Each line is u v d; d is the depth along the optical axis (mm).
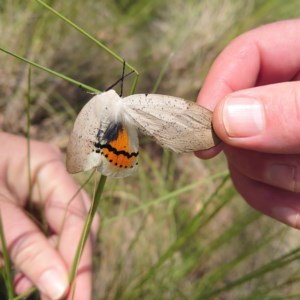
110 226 278
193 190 314
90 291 198
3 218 188
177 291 250
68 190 221
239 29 345
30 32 307
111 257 272
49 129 311
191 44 355
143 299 243
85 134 146
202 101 229
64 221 209
